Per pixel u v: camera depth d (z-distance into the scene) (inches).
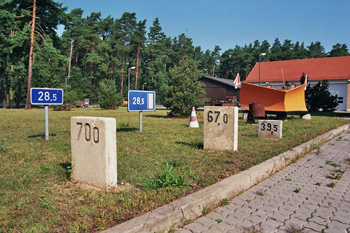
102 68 2783.0
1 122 578.9
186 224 129.0
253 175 188.5
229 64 3757.4
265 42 3981.3
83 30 2760.8
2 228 113.5
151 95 415.8
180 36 3703.3
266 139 344.8
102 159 157.5
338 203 157.5
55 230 112.4
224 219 134.7
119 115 858.8
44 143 306.2
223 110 267.7
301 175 211.9
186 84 757.3
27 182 170.9
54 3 1457.9
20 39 1323.8
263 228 126.3
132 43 2859.3
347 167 234.7
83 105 2078.0
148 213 123.6
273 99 642.8
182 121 623.5
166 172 169.9
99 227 113.3
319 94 1197.1
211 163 218.4
